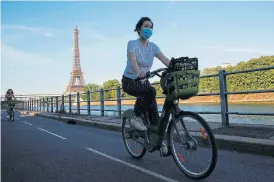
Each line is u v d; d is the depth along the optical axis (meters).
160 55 5.09
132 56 4.81
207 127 3.88
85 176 4.68
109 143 7.93
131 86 4.98
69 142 8.38
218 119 11.96
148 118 5.10
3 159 6.20
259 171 4.48
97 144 7.82
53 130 12.09
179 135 4.39
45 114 25.05
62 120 18.27
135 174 4.65
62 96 25.84
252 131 6.89
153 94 5.00
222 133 7.06
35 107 40.19
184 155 4.34
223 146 6.30
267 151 5.48
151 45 5.07
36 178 4.69
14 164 5.70
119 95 14.04
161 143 4.67
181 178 4.30
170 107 4.48
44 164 5.62
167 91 4.37
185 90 4.12
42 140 8.97
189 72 4.09
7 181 4.59
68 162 5.71
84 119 15.27
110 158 5.91
